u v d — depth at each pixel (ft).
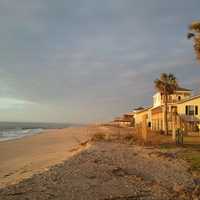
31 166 64.03
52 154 91.45
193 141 104.78
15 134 266.98
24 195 33.22
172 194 33.96
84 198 31.96
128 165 53.78
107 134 135.13
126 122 306.14
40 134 251.80
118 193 34.04
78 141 145.38
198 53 79.00
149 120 202.69
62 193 33.99
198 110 159.53
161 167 52.11
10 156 94.53
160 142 98.68
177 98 203.21
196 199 32.01
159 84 154.40
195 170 49.08
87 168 49.85
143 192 34.60
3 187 37.78
